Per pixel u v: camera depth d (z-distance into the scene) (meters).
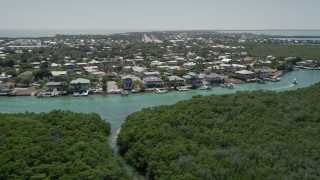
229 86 190.38
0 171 66.94
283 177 64.75
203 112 105.62
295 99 123.88
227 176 66.12
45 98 160.38
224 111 107.25
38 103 151.25
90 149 78.31
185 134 88.62
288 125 95.19
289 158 73.06
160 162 74.19
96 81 188.50
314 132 90.00
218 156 74.12
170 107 115.62
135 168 81.88
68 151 76.81
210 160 71.62
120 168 71.56
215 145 81.81
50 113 107.38
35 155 74.06
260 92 137.50
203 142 83.69
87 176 65.88
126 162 85.00
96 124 101.31
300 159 72.38
